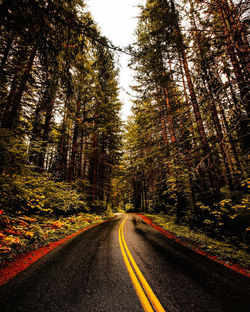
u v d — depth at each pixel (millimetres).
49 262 4117
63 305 2381
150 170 14609
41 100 7742
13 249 4777
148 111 12258
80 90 12172
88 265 3965
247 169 6219
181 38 6555
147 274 3482
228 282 3135
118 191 26328
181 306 2396
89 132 16219
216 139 7852
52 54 4996
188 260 4387
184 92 8797
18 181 5281
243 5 4957
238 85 5480
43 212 9742
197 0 6250
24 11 3900
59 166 13469
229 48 5863
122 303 2461
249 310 2285
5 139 4543
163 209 17562
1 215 6020
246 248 5086
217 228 6637
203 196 8078
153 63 7891
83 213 14266
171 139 11203
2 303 2377
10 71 6527
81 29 4555
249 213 5816
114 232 8547
